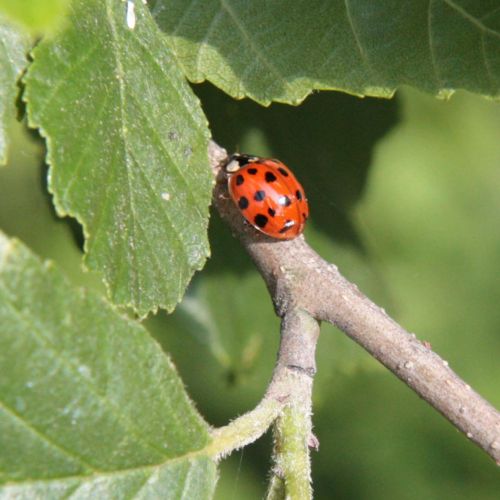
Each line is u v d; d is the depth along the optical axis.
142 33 0.11
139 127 0.11
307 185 0.14
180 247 0.11
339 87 0.12
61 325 0.10
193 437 0.11
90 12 0.11
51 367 0.10
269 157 0.14
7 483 0.10
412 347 0.12
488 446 0.12
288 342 0.12
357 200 0.14
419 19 0.12
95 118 0.11
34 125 0.11
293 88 0.12
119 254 0.11
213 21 0.12
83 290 0.10
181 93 0.11
